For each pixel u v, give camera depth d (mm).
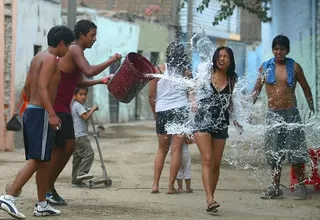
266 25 28500
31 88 10500
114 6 44438
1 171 16125
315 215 11117
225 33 49906
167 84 12922
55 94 10539
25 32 23031
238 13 52312
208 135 11164
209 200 11016
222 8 21484
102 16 36531
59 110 11242
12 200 10281
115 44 37875
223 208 11625
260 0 23453
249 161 17125
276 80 12750
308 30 19812
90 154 13844
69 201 12055
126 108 38438
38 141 10266
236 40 52125
